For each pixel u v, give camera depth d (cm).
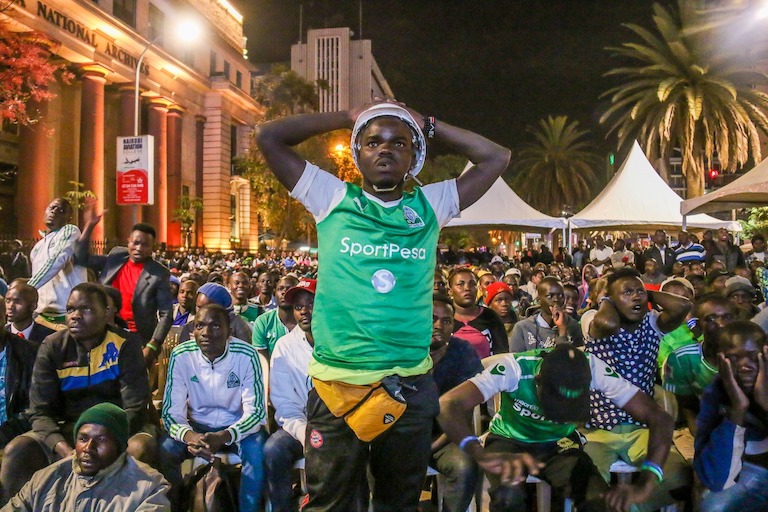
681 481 393
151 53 2936
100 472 334
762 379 344
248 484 413
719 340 366
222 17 3994
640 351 418
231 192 4078
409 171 240
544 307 598
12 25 2027
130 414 418
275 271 1231
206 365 442
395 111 228
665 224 1753
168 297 582
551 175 4569
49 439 391
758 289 880
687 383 450
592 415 412
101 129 2578
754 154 2342
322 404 224
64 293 557
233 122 3991
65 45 2353
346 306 214
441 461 404
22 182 2302
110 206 2988
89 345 422
